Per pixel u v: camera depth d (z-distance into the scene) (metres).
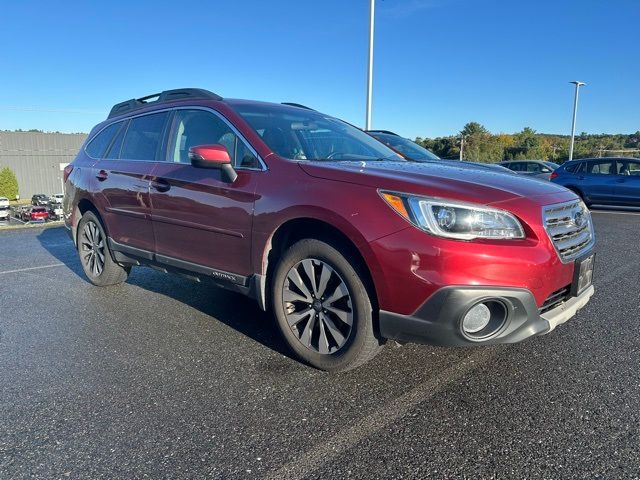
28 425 2.40
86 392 2.74
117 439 2.28
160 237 3.89
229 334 3.61
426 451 2.15
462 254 2.37
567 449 2.14
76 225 5.15
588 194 13.36
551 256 2.53
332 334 2.84
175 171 3.72
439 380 2.81
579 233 2.86
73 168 5.16
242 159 3.33
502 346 3.28
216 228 3.36
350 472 2.01
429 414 2.45
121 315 4.09
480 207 2.43
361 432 2.30
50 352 3.32
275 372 2.96
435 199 2.46
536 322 2.54
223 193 3.29
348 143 3.88
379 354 3.17
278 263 3.03
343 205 2.67
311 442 2.23
